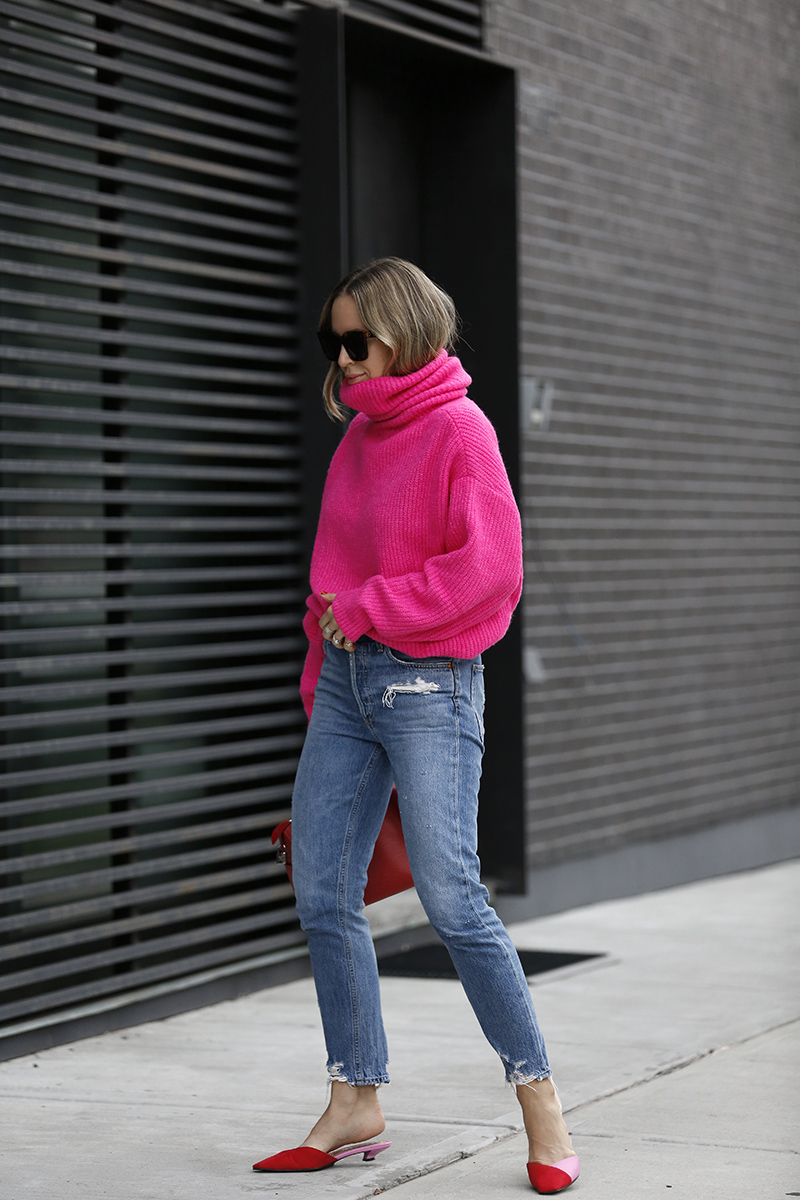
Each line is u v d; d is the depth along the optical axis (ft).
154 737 19.52
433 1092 16.06
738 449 33.27
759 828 33.58
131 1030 18.97
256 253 21.27
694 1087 16.28
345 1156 13.79
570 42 28.60
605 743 29.04
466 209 25.32
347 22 22.34
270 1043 18.29
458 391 13.42
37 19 18.31
